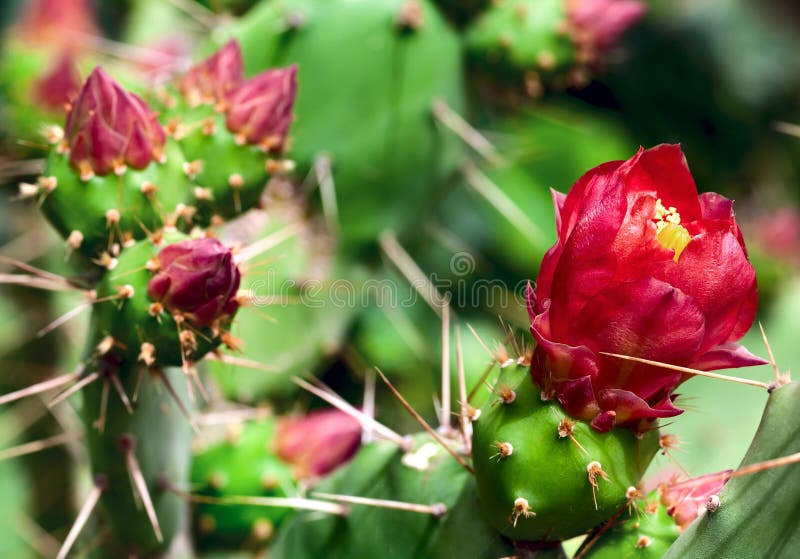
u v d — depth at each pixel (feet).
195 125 2.26
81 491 2.65
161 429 2.26
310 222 2.69
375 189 2.67
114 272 2.11
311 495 2.23
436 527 2.09
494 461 2.00
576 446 1.98
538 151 3.60
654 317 1.95
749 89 4.57
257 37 2.64
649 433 2.02
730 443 2.95
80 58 2.75
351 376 3.08
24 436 2.71
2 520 2.65
